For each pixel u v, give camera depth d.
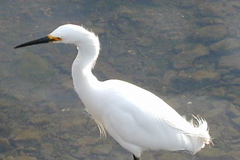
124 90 8.48
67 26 7.77
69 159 9.49
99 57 11.91
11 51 12.04
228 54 11.90
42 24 12.77
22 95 10.98
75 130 10.15
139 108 8.32
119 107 8.38
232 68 11.53
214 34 12.44
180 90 11.09
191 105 10.69
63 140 9.92
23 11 13.21
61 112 10.59
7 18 13.01
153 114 8.37
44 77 11.42
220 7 13.34
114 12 13.23
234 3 13.45
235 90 10.99
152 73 11.51
